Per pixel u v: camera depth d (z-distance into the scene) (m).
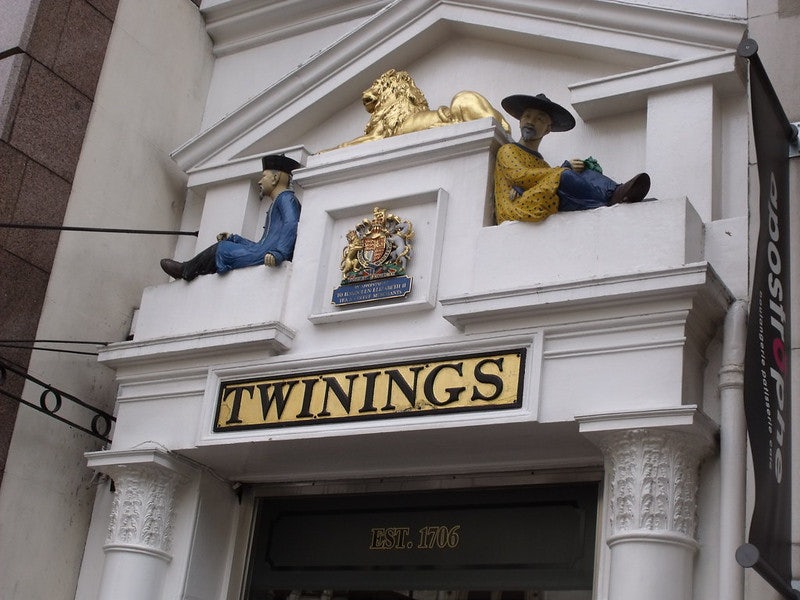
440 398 7.66
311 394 8.21
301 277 8.68
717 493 6.96
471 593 8.20
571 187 7.64
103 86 10.27
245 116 10.11
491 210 8.16
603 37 8.59
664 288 7.00
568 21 8.75
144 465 8.73
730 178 7.87
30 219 9.55
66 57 10.03
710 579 6.81
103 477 9.52
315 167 8.88
